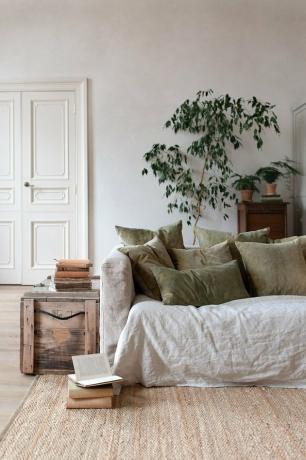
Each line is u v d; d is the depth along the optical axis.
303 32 5.44
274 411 2.20
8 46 5.50
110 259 2.64
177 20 5.46
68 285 2.79
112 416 2.15
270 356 2.46
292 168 5.23
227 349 2.47
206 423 2.08
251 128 5.51
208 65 5.48
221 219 5.53
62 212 5.60
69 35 5.48
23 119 5.56
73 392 2.23
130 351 2.50
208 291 2.74
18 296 4.95
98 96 5.51
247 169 5.52
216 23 5.46
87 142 5.52
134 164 5.54
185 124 5.34
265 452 1.83
